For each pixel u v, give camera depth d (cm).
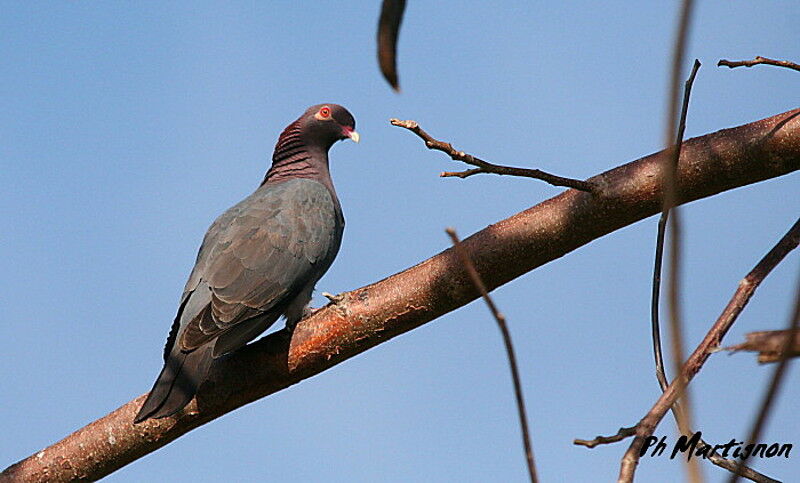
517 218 820
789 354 216
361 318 846
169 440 895
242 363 887
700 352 555
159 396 876
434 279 825
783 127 786
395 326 846
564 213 808
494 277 823
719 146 798
